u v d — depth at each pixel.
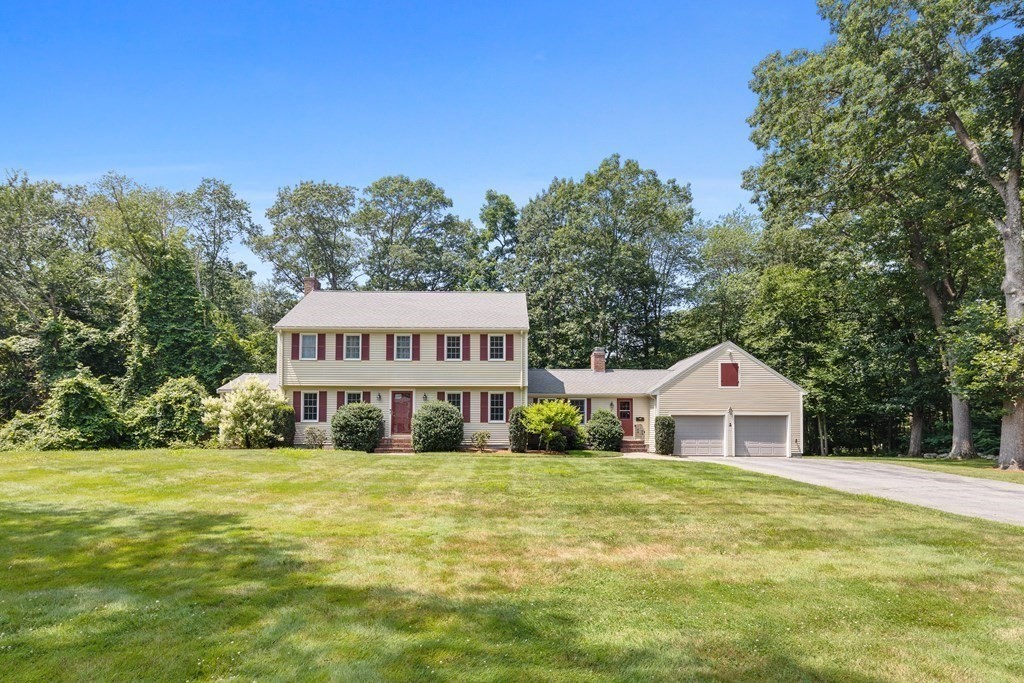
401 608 5.27
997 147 21.58
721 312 39.62
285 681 3.93
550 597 5.62
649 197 39.69
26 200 35.97
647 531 8.50
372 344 27.88
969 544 7.85
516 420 26.08
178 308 32.22
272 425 24.50
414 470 15.52
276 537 7.80
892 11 21.36
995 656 4.43
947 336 23.48
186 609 5.17
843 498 11.71
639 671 4.12
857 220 27.42
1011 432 20.83
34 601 5.33
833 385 30.91
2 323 36.62
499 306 30.00
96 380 25.09
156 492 11.24
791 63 24.14
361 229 47.03
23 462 15.73
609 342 41.16
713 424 28.11
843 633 4.83
